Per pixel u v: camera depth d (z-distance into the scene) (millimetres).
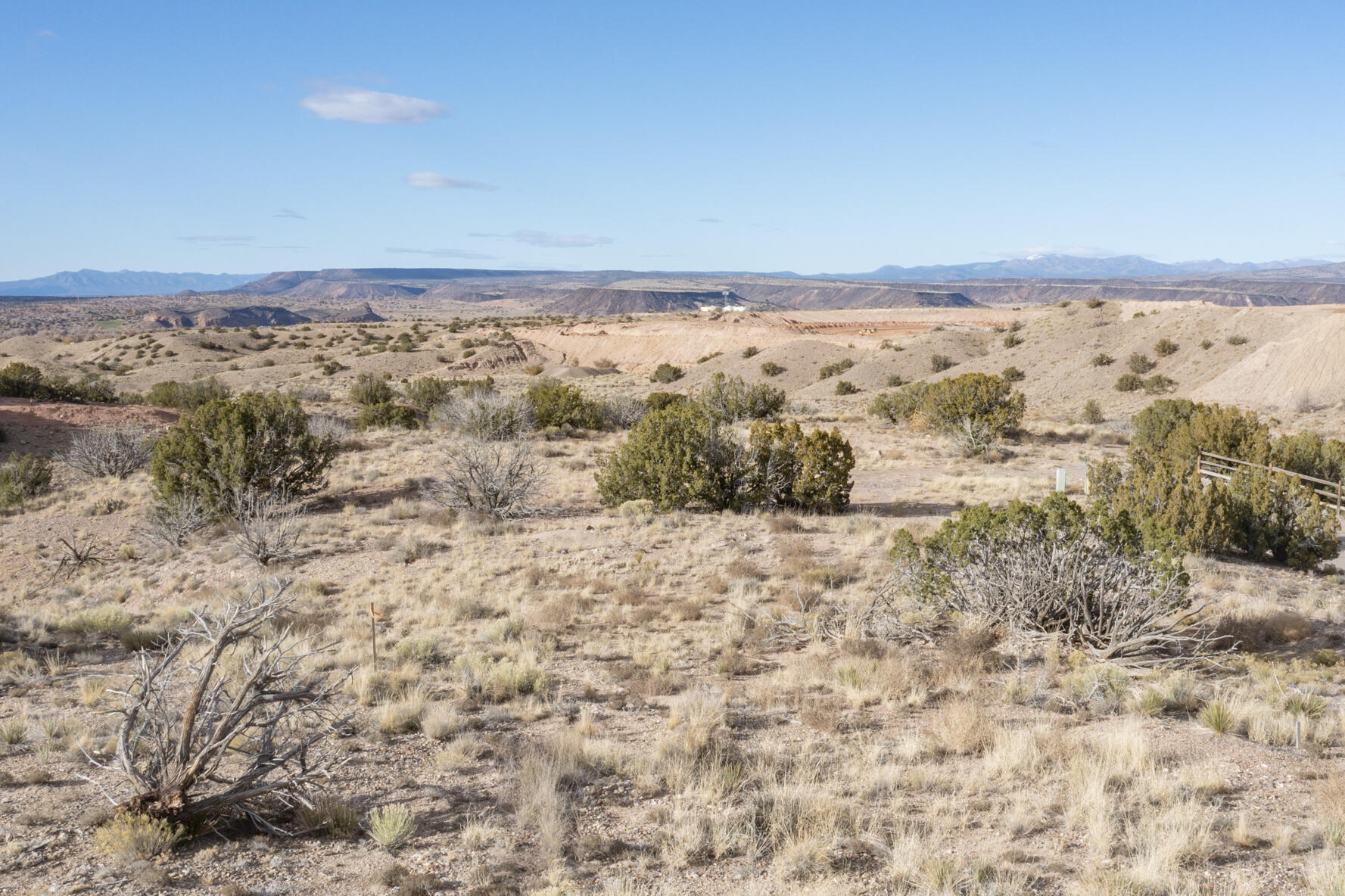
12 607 17469
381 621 14211
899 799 6918
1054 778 7258
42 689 11070
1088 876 5484
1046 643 11617
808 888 5469
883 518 21500
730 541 19031
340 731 8844
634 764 7668
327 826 6555
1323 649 11719
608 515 22453
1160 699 9227
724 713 9227
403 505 23922
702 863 5934
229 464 23141
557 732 8906
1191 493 17844
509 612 14391
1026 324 96875
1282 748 7918
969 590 12469
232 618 6863
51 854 5934
